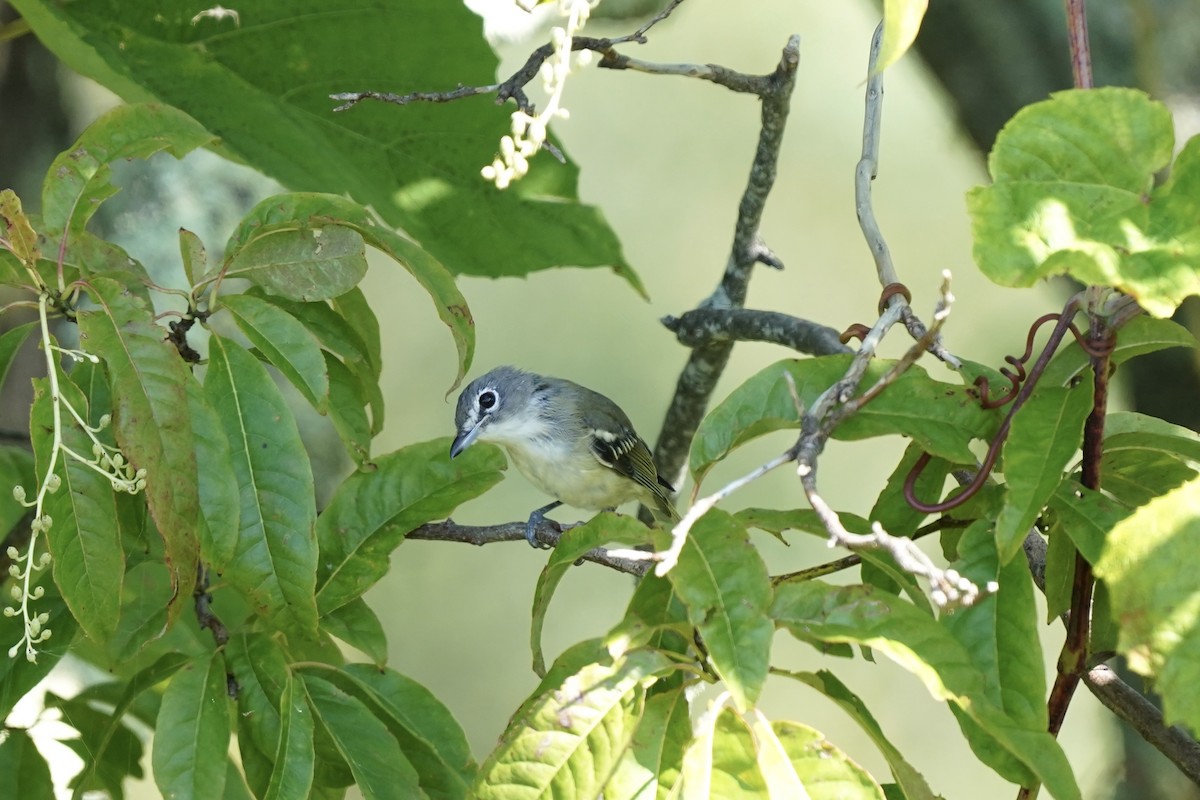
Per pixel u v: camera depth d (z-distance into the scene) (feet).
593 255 35.60
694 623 18.15
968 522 22.80
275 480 23.02
